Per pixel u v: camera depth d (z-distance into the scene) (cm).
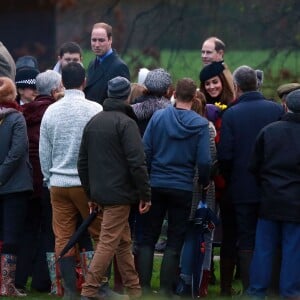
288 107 2559
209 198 2689
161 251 3212
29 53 6662
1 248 2725
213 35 6400
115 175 2483
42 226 2773
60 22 6862
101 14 6856
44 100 2786
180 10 6425
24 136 2652
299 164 2531
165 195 2606
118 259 2570
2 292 2684
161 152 2612
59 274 2688
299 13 6381
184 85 2622
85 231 2534
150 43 6400
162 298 2514
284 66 5981
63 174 2566
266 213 2550
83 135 2512
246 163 2644
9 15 6675
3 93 2667
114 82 2514
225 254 2728
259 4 6444
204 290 2702
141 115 2728
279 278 2636
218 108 2766
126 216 2512
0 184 2636
